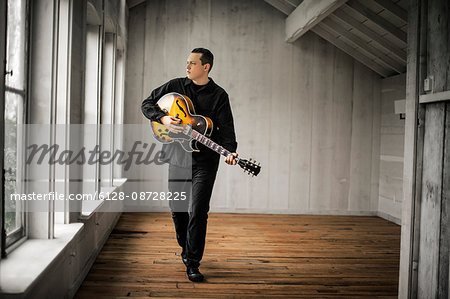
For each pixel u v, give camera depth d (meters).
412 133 2.51
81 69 3.08
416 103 2.49
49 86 2.43
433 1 2.40
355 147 6.39
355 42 5.72
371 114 6.39
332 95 6.35
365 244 4.55
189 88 3.10
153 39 6.16
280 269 3.55
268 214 6.25
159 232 4.80
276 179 6.32
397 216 5.80
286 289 3.07
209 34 6.21
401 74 5.77
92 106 3.82
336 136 6.37
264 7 6.25
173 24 6.18
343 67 6.35
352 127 6.38
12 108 2.21
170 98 3.05
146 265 3.53
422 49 2.48
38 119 2.44
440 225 2.30
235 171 6.26
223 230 5.03
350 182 6.39
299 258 3.91
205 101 3.09
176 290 2.96
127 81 6.14
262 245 4.35
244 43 6.24
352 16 5.24
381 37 5.31
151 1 6.15
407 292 2.55
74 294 2.81
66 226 2.84
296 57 6.29
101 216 3.96
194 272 3.17
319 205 6.38
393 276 3.46
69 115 2.74
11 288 1.71
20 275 1.87
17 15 2.24
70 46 2.71
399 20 4.84
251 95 6.27
